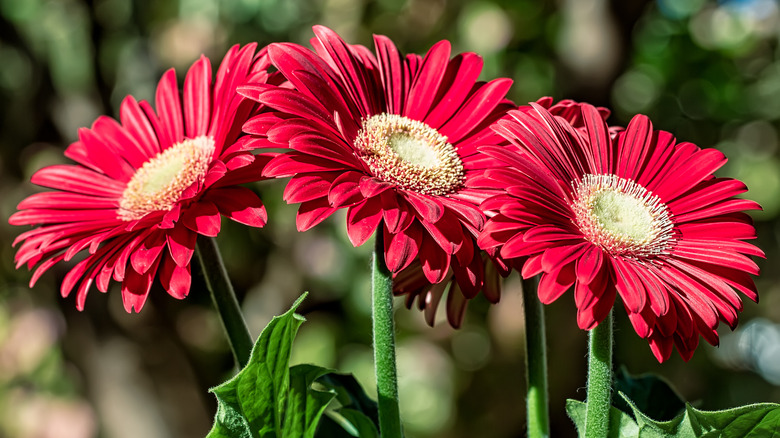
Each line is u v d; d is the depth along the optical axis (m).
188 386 1.65
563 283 0.67
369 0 1.62
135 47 1.60
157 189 0.73
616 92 1.63
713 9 1.71
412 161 0.71
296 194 0.67
